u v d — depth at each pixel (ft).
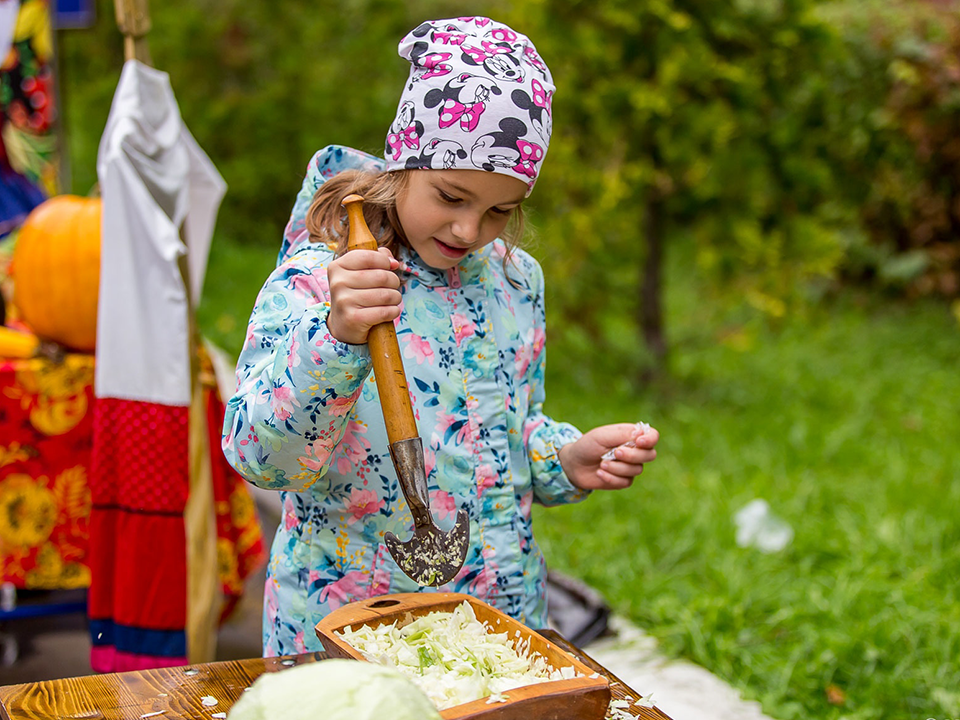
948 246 24.04
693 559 11.61
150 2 28.81
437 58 4.25
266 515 13.25
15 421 8.63
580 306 19.19
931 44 20.38
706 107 16.67
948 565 10.92
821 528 12.17
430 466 4.65
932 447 15.71
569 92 17.28
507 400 4.98
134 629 7.87
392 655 3.92
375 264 3.84
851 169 19.95
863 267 26.13
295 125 29.01
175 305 7.71
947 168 21.75
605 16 16.44
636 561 11.34
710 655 9.04
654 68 16.85
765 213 17.71
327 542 4.69
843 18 20.27
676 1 16.70
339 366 3.89
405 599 4.31
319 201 4.72
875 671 8.73
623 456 4.94
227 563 9.18
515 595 4.89
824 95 17.85
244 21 28.73
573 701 3.53
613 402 18.03
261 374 4.26
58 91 14.11
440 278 4.81
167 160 8.67
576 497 5.26
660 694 8.26
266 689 3.03
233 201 29.58
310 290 4.48
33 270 8.71
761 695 8.22
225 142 29.27
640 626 9.87
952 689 8.25
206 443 8.27
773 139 17.17
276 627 4.84
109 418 7.85
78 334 8.84
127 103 8.20
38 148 12.82
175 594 7.88
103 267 7.70
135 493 7.80
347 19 28.50
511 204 4.40
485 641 4.04
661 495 13.53
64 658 9.84
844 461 15.06
